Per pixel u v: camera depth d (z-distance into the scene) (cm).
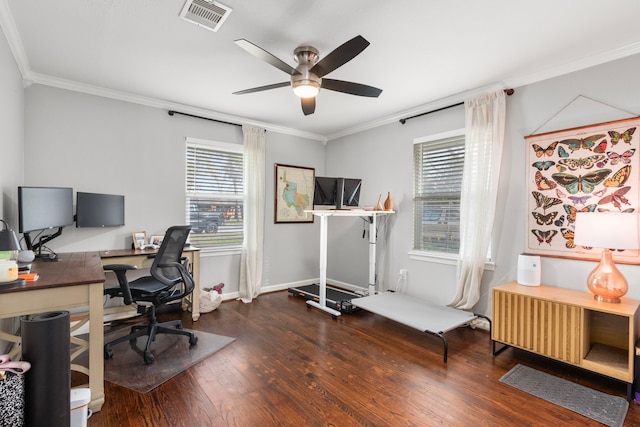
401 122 406
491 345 287
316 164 521
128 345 280
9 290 157
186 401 198
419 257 386
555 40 230
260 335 304
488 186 309
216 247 414
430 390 212
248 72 286
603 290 225
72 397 161
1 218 207
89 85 315
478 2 188
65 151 309
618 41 231
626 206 241
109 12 200
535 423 179
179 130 380
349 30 219
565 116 272
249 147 425
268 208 466
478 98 318
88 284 181
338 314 357
